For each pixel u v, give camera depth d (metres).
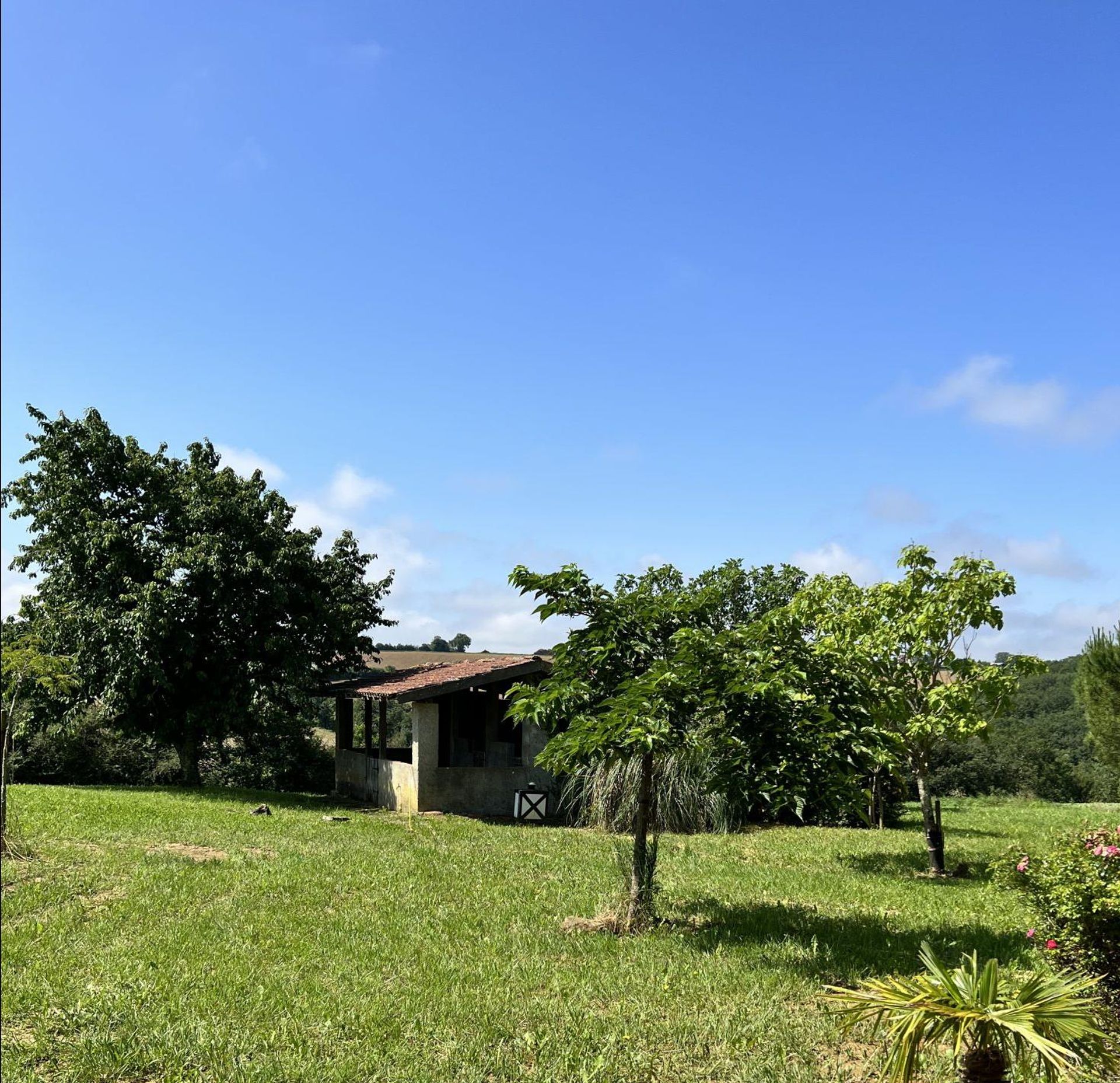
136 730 25.05
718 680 8.58
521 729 23.14
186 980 7.67
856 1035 6.43
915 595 13.58
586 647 9.34
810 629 14.91
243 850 13.67
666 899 10.82
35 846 13.16
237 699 24.62
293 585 25.23
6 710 13.82
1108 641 26.53
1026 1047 4.20
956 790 37.28
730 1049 6.24
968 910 10.40
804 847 15.93
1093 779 39.94
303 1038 6.48
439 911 10.00
